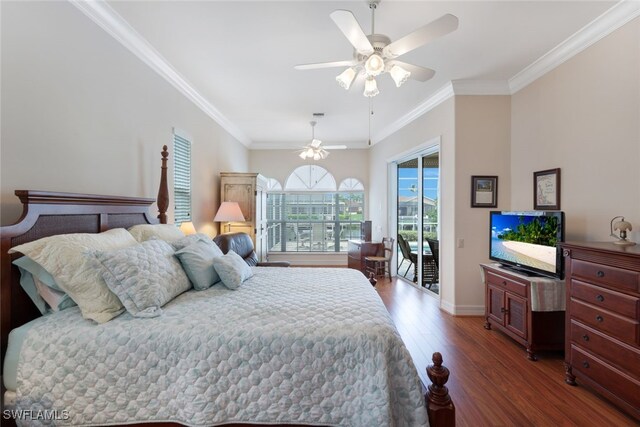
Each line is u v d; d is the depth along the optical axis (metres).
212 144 4.59
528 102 3.37
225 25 2.43
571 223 2.78
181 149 3.60
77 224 1.94
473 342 2.97
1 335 1.49
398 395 1.42
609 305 1.92
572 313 2.21
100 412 1.42
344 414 1.40
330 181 7.14
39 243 1.58
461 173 3.71
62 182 1.96
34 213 1.64
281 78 3.47
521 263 2.97
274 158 7.12
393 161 5.71
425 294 4.68
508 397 2.09
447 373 1.44
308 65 2.30
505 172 3.69
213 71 3.28
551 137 3.03
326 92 3.91
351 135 6.31
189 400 1.41
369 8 2.20
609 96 2.40
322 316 1.64
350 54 2.91
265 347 1.44
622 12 2.23
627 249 1.89
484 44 2.74
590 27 2.45
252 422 1.42
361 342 1.43
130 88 2.62
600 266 1.98
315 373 1.43
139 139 2.76
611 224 2.39
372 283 2.75
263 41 2.68
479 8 2.22
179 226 3.44
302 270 2.94
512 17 2.33
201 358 1.43
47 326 1.49
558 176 2.92
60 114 1.94
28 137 1.74
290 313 1.68
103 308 1.57
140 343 1.44
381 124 5.47
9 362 1.45
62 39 1.95
